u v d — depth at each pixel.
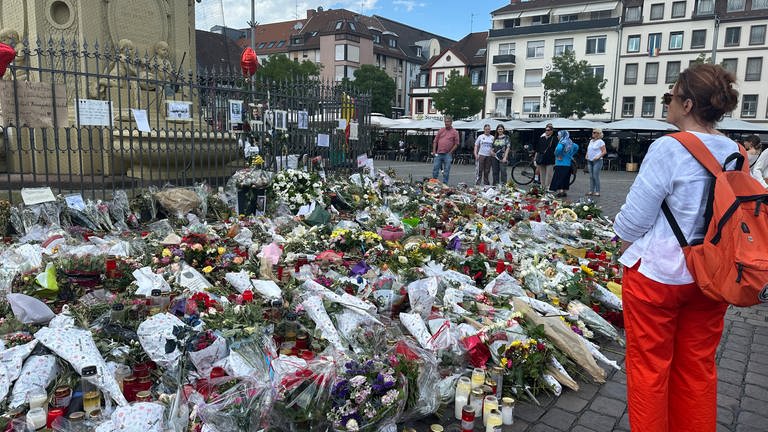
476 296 4.80
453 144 14.36
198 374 3.14
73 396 2.94
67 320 3.48
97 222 6.46
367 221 7.67
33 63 8.28
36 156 8.45
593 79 41.44
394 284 4.58
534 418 3.43
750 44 45.50
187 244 5.11
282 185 8.38
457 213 9.16
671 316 2.46
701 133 2.44
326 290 4.13
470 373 3.72
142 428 2.54
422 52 88.62
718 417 3.53
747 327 5.24
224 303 3.93
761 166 9.35
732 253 2.20
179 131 8.26
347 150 11.84
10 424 2.62
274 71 45.34
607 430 3.33
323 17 79.31
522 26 57.00
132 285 4.10
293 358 3.24
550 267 5.67
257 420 2.68
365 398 2.84
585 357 3.97
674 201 2.39
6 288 4.12
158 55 9.36
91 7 8.44
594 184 14.99
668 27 48.59
